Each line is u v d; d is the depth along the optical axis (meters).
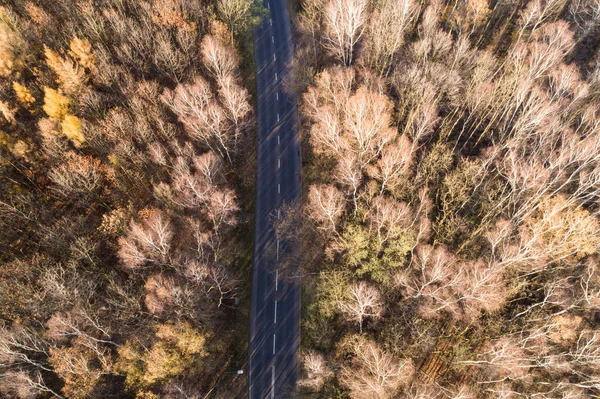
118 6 60.44
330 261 49.34
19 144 48.62
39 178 52.44
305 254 52.00
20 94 50.22
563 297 42.34
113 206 51.16
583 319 42.62
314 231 52.28
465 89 55.03
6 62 51.91
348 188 52.41
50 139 48.09
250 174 60.16
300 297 50.06
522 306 44.31
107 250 49.31
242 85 68.56
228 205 48.75
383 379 35.25
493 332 44.25
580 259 44.41
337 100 50.88
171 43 60.03
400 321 43.94
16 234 49.41
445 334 45.41
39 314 40.06
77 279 42.62
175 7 59.50
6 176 50.38
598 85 51.38
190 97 51.22
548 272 44.44
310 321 47.25
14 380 36.78
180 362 39.56
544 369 40.91
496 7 65.88
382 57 60.94
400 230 43.47
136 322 43.44
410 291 43.31
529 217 45.59
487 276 37.91
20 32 54.41
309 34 69.62
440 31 56.00
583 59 60.62
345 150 49.22
